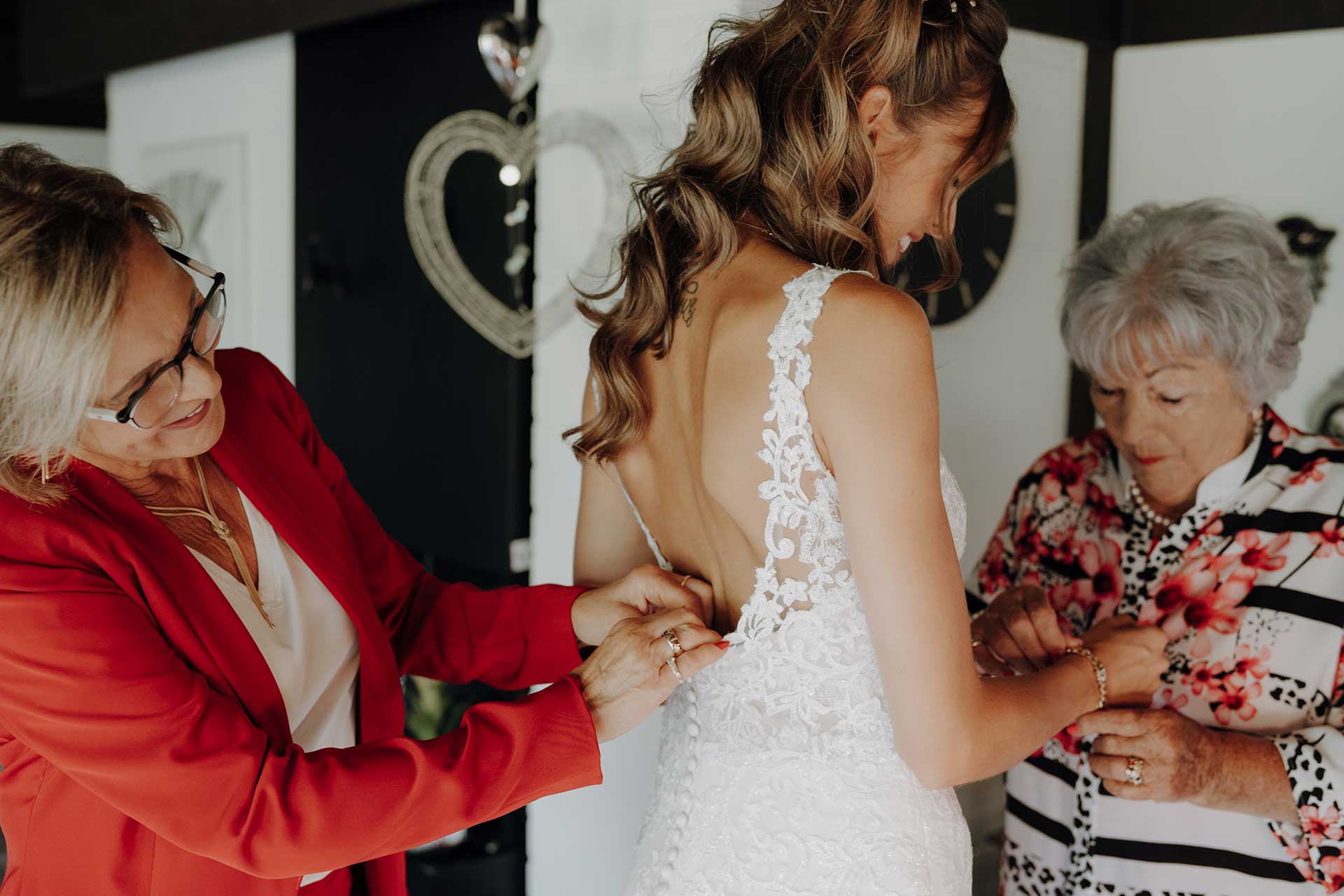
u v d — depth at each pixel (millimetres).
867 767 1085
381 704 1296
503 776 1044
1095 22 2277
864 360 957
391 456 3494
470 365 3090
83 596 986
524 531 2996
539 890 2461
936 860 1125
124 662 978
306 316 3916
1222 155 2154
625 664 1097
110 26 4625
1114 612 1790
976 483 2316
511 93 2385
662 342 1150
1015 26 2143
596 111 2404
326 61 3656
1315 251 2006
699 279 1127
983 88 1087
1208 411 1604
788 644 1075
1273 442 1623
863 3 1036
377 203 3453
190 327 1005
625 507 1346
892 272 1230
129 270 939
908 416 951
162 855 1090
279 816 985
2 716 1005
